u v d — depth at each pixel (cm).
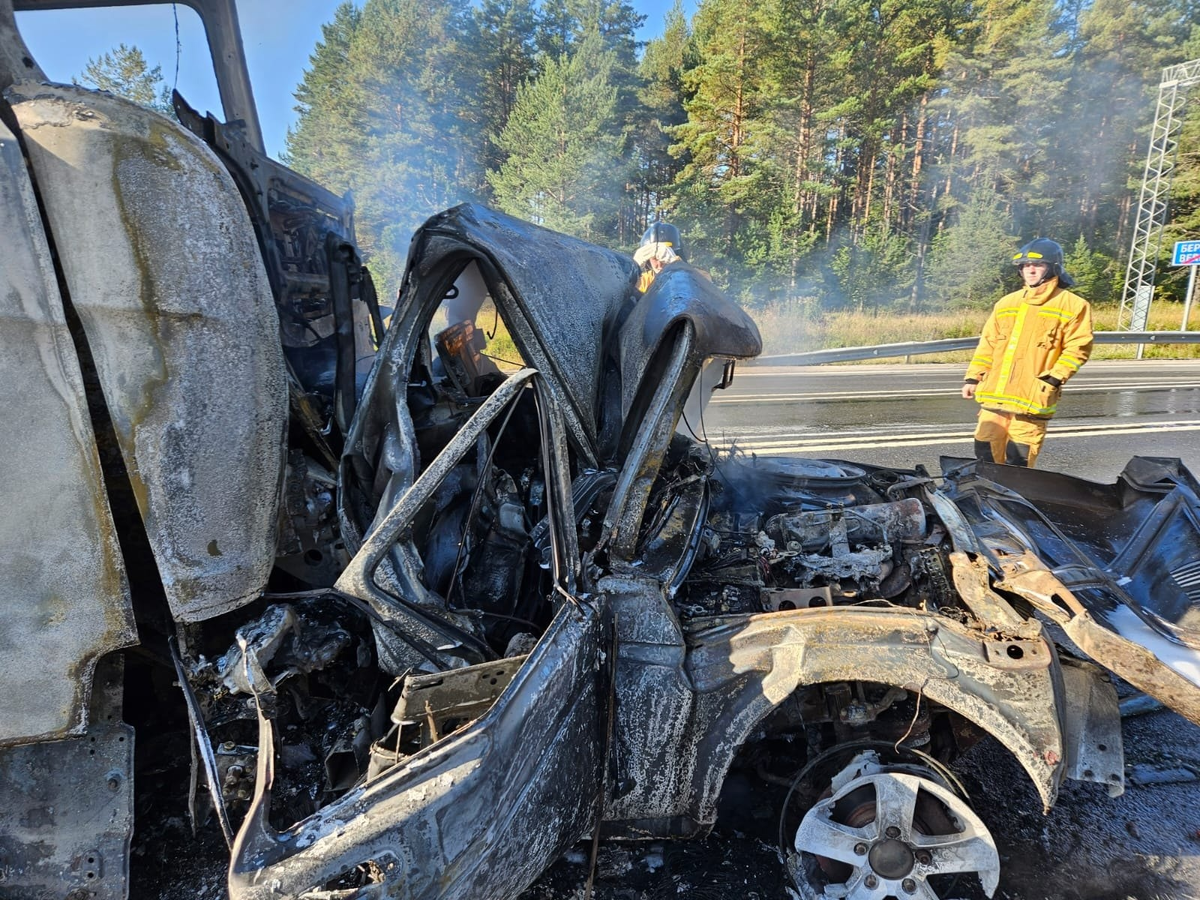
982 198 2964
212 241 171
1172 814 252
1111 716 201
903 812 202
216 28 341
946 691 194
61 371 155
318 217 355
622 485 229
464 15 3509
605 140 2856
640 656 207
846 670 196
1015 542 257
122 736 177
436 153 3484
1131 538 280
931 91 3225
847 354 1528
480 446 252
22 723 166
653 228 509
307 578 225
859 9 2889
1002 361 481
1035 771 189
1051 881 223
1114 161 3203
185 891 213
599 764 198
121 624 168
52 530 159
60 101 152
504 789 161
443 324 334
